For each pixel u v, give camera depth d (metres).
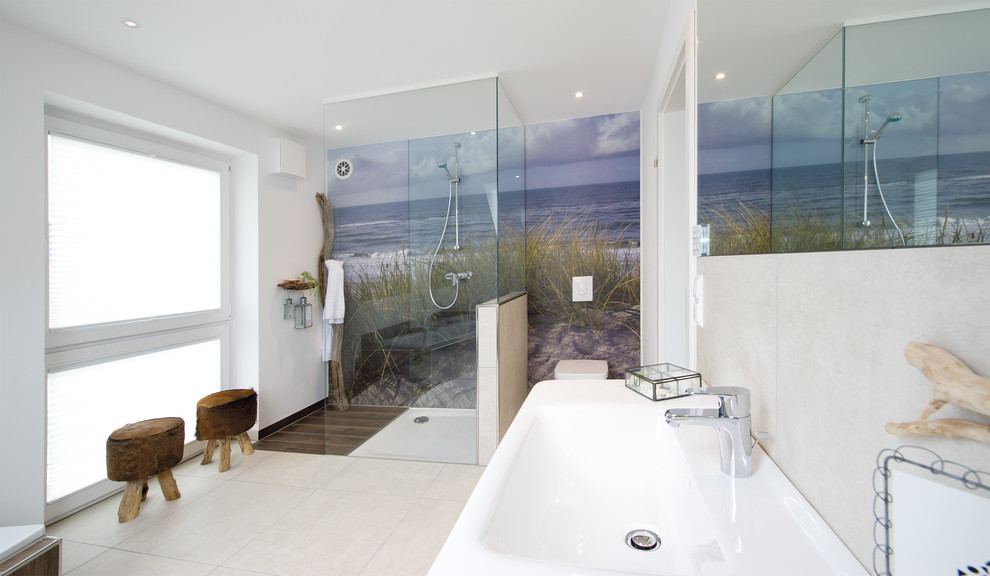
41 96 2.04
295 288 3.43
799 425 0.67
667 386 1.21
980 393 0.33
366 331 2.95
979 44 0.32
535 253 3.44
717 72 1.11
